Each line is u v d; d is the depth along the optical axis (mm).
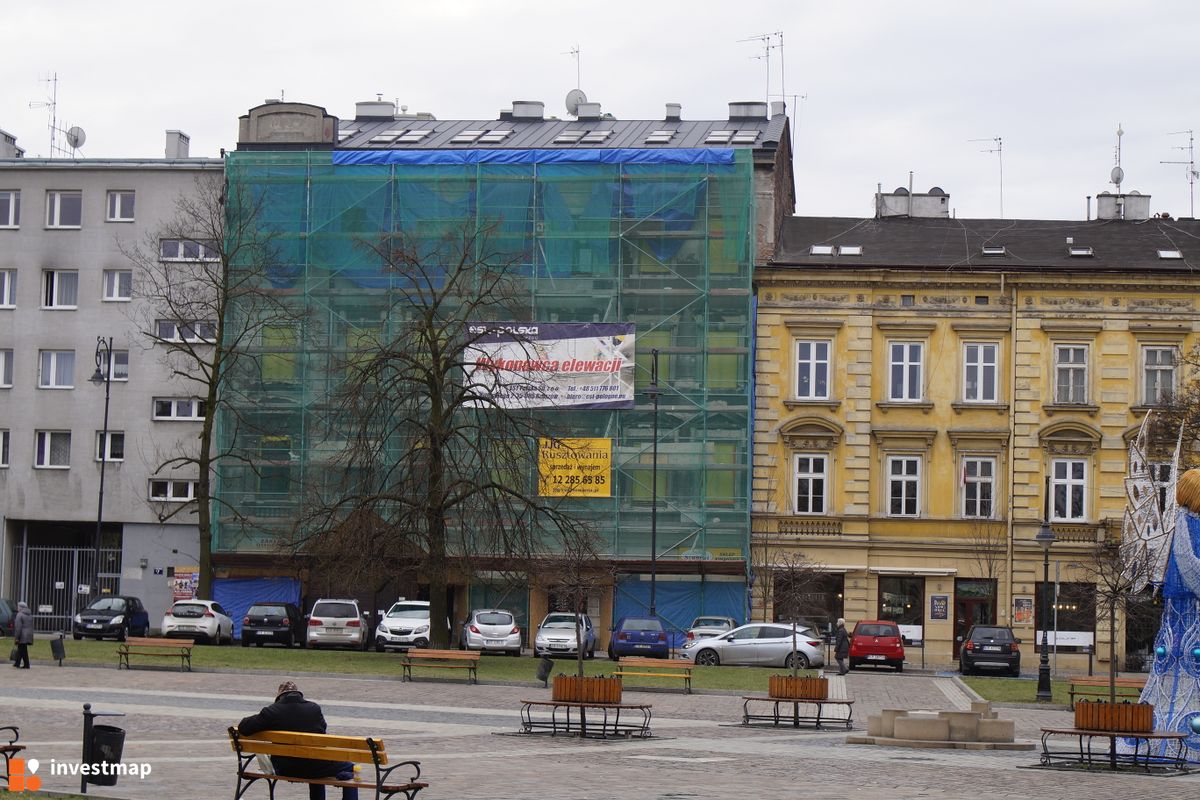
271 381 69375
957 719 29859
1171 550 28281
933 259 69562
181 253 73062
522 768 23797
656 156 68750
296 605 66500
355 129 78500
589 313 68625
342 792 19078
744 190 68438
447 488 51906
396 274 67188
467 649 57906
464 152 69688
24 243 73750
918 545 67312
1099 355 67688
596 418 68000
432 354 53156
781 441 68188
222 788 20641
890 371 68500
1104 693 43312
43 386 73188
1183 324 67375
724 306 68062
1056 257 69688
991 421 67875
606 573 61281
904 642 67188
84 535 73125
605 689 29453
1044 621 44219
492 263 67188
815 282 68500
